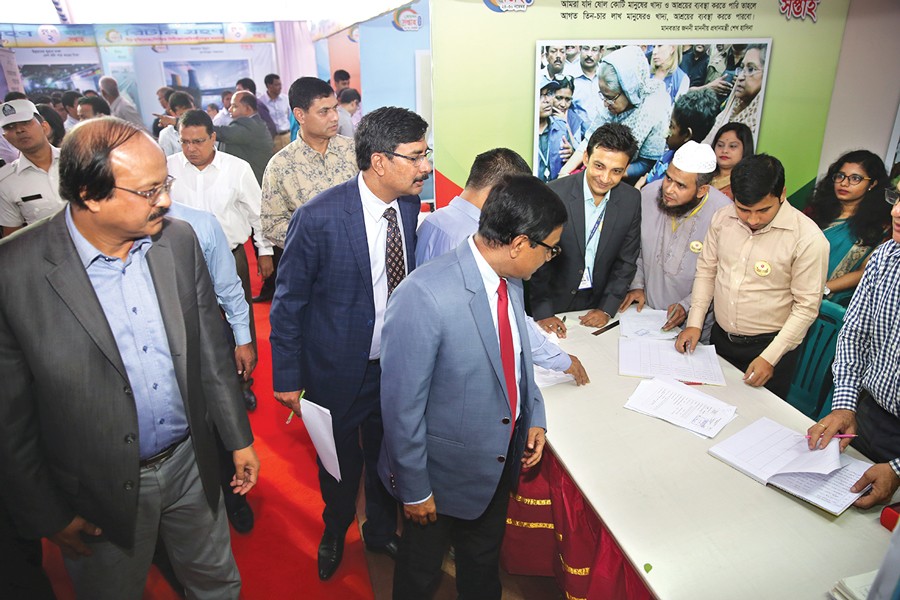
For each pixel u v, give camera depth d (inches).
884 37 110.0
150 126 210.2
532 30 95.5
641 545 46.6
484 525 59.9
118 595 55.2
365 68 122.4
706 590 42.6
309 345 69.9
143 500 52.9
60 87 198.7
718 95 107.5
